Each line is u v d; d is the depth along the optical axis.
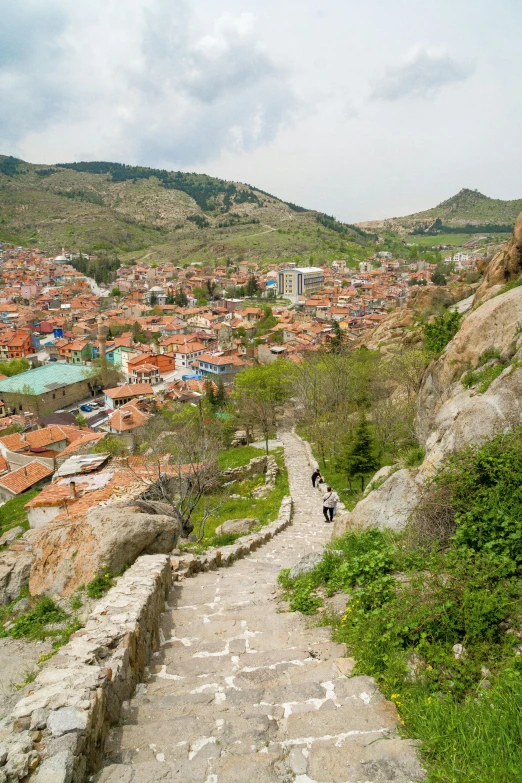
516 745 4.14
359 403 43.28
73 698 4.86
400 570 8.28
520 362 12.01
